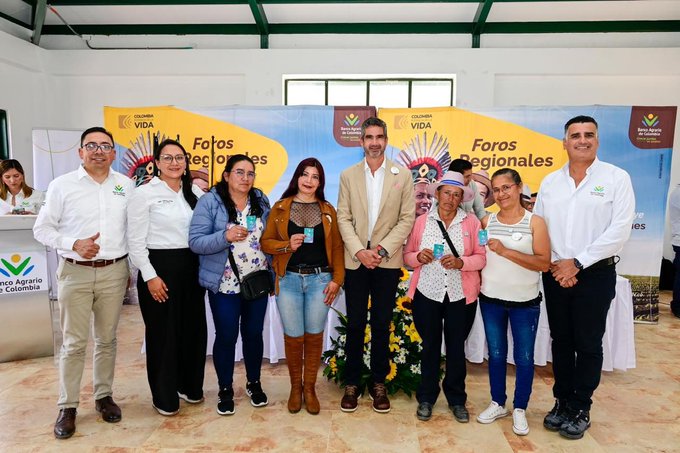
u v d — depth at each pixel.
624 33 6.18
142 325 4.42
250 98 6.41
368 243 2.49
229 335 2.45
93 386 2.73
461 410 2.45
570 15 6.08
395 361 2.79
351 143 4.19
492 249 2.23
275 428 2.36
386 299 2.47
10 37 5.91
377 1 5.83
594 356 2.20
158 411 2.52
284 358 3.48
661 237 4.38
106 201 2.30
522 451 2.15
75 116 6.68
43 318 3.48
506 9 6.00
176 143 2.38
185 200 2.47
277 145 4.18
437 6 5.99
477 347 3.27
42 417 2.48
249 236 2.39
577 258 2.11
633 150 4.26
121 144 4.19
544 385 2.99
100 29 6.56
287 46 6.47
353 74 6.31
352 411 2.54
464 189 2.30
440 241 2.38
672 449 2.19
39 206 4.53
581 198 2.20
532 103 6.36
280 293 2.42
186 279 2.42
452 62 6.20
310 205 2.44
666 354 3.65
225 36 6.53
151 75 6.55
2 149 6.07
